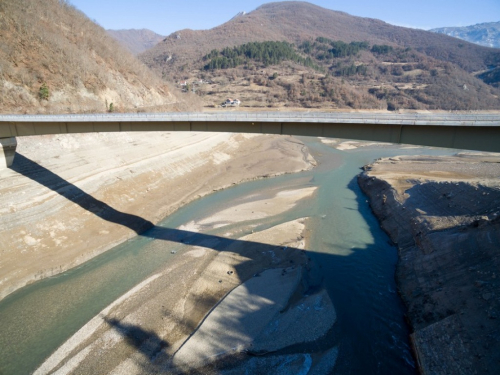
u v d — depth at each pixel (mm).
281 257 34656
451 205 37938
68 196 42062
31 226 35844
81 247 35656
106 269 33031
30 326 25781
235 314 26594
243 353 23266
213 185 57156
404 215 41125
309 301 28422
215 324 25562
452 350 21844
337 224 42938
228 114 34344
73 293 29531
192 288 29750
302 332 25234
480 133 24609
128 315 26625
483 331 21609
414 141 27250
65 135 53031
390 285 31172
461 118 24703
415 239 35688
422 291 28562
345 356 23531
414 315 26750
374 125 28422
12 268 31125
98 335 24766
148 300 28281
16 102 58688
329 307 27844
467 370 20266
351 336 25203
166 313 26891
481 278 25656
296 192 54375
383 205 46312
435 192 42156
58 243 35469
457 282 27000
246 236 38906
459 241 30703
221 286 30125
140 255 35500
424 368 22109
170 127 37375
